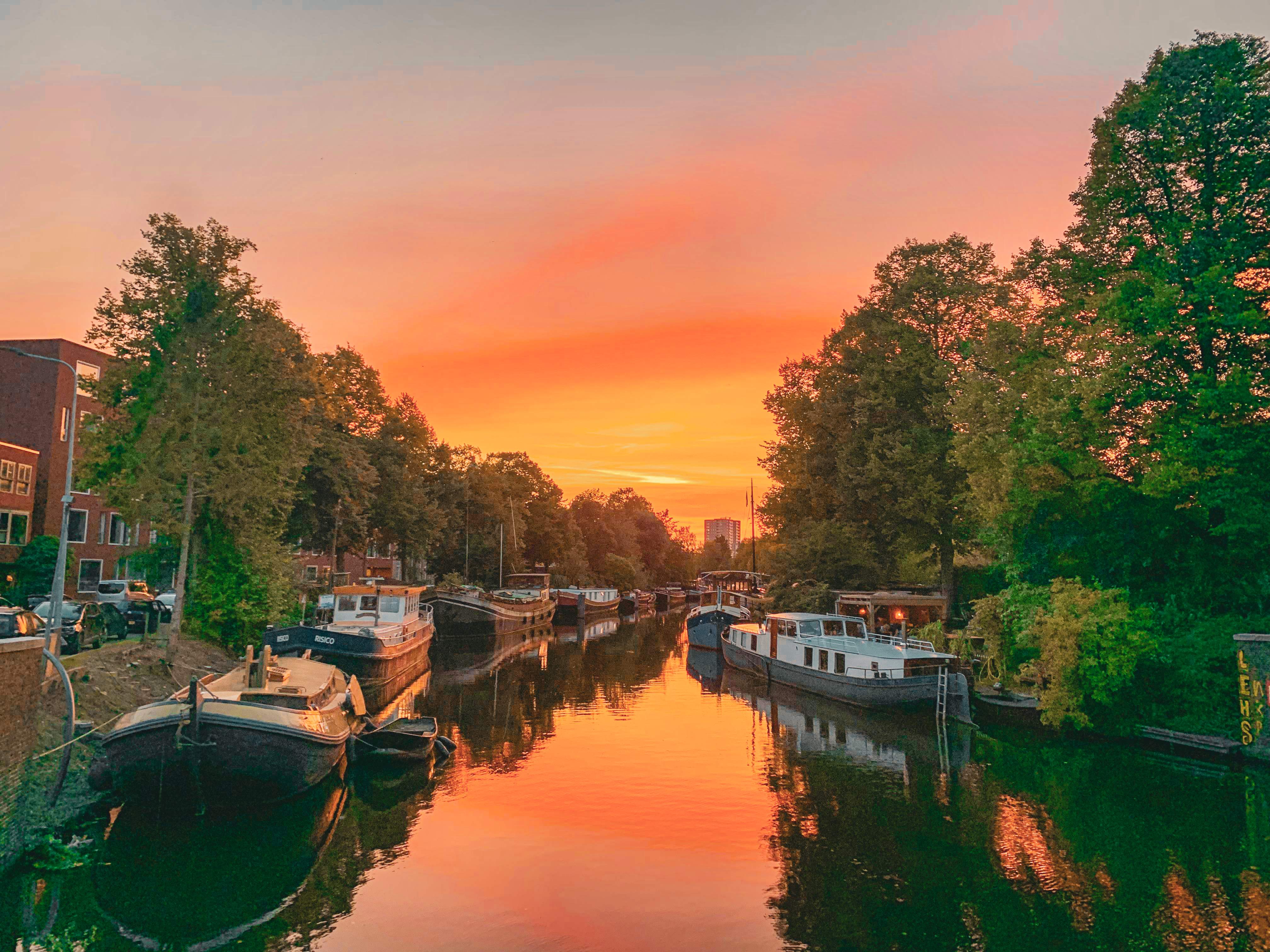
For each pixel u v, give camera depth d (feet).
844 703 109.19
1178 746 77.97
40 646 50.78
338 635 107.45
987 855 52.16
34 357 66.69
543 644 204.23
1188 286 82.89
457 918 43.24
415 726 79.51
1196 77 82.53
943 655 100.37
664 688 125.70
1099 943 40.29
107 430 100.83
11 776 46.50
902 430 140.87
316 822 58.44
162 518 98.27
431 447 259.39
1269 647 71.56
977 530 134.21
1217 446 79.51
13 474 138.10
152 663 87.30
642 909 44.42
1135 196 90.48
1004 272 133.49
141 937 40.78
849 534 149.79
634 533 489.26
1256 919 42.63
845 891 46.73
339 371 193.26
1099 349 84.53
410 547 203.21
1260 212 81.25
